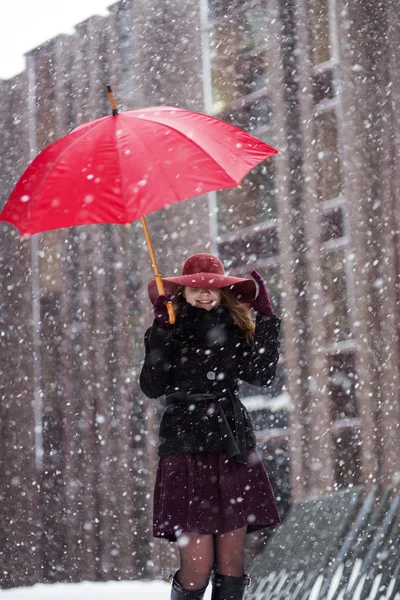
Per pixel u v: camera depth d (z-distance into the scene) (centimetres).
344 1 2134
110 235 2916
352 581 1233
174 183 654
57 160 680
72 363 3017
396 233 1997
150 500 2681
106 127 685
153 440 2698
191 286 702
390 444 1961
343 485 2067
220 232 2533
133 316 2828
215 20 2609
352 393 2075
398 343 1964
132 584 1680
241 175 674
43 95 3241
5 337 3294
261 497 701
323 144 2222
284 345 2233
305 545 1420
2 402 3272
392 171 2014
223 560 698
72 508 2942
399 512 1320
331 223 2181
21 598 1603
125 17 2909
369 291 2034
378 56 2075
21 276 3247
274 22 2361
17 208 684
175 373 714
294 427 2184
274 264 2339
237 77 2531
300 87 2278
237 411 709
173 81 2714
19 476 3183
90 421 2922
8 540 3188
